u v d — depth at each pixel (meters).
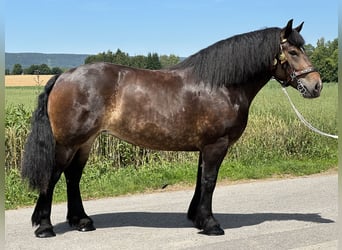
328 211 6.78
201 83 5.39
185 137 5.41
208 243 5.18
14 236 5.47
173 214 6.62
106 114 5.32
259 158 11.38
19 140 9.52
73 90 5.22
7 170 9.00
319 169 10.66
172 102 5.34
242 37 5.52
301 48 5.61
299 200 7.56
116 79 5.36
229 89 5.43
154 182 8.84
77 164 5.72
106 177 9.02
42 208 5.40
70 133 5.24
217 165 5.47
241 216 6.52
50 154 5.26
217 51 5.41
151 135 5.38
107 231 5.69
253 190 8.48
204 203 5.52
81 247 5.03
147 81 5.39
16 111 10.04
